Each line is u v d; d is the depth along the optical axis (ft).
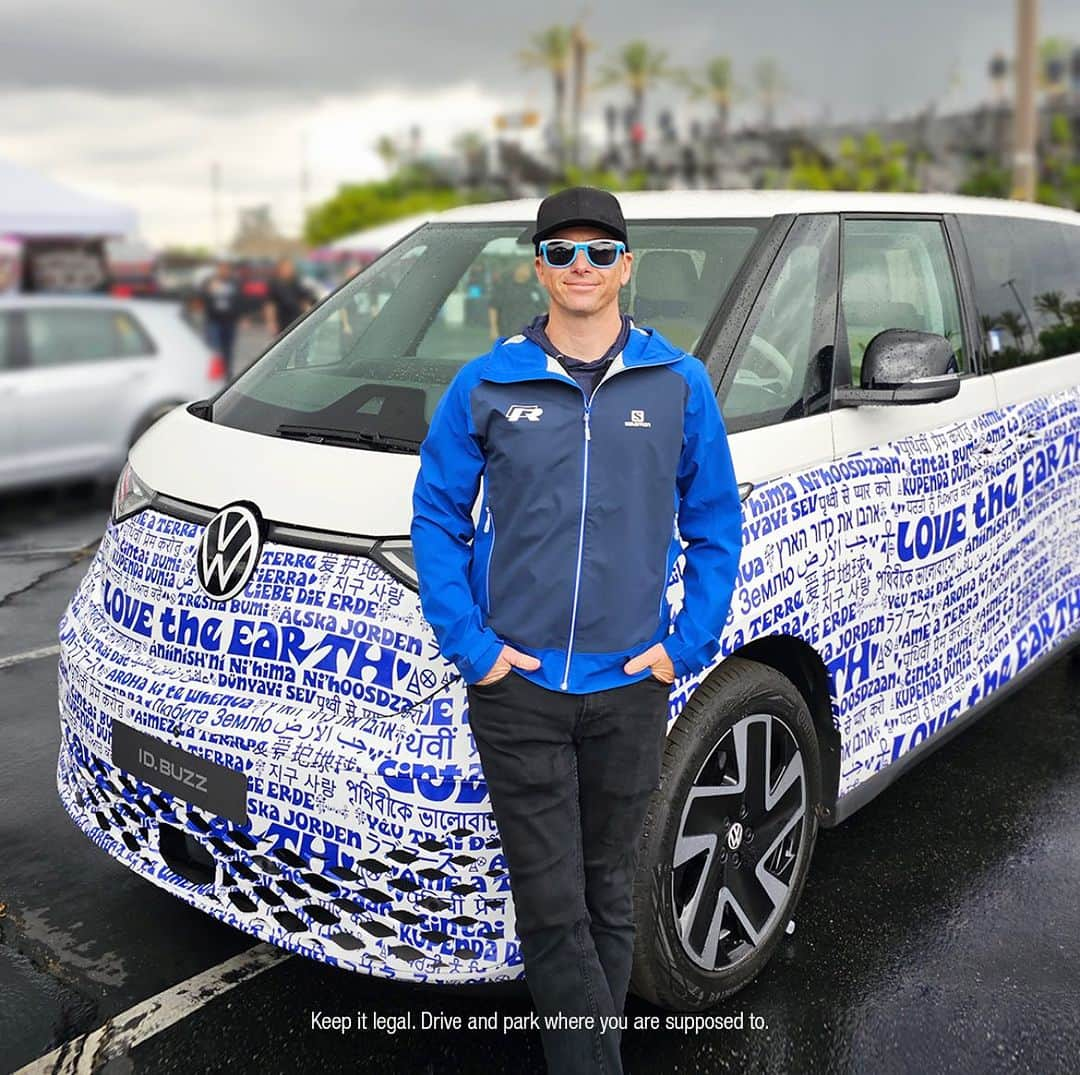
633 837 7.69
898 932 10.49
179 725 8.29
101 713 8.84
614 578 7.10
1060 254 14.20
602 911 7.70
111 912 10.68
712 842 8.92
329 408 9.80
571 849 7.46
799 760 9.58
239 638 8.32
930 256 11.93
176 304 30.83
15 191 43.37
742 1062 8.84
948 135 105.40
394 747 7.68
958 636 11.52
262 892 8.43
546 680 7.16
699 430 7.31
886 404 9.91
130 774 8.67
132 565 9.14
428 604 7.19
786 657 9.84
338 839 7.82
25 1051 8.87
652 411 7.07
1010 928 10.59
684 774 8.46
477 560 7.37
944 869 11.55
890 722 10.74
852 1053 8.96
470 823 7.66
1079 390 13.64
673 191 11.81
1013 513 12.18
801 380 9.91
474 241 12.35
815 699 9.97
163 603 8.77
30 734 14.46
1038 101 101.91
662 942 8.53
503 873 7.80
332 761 7.75
